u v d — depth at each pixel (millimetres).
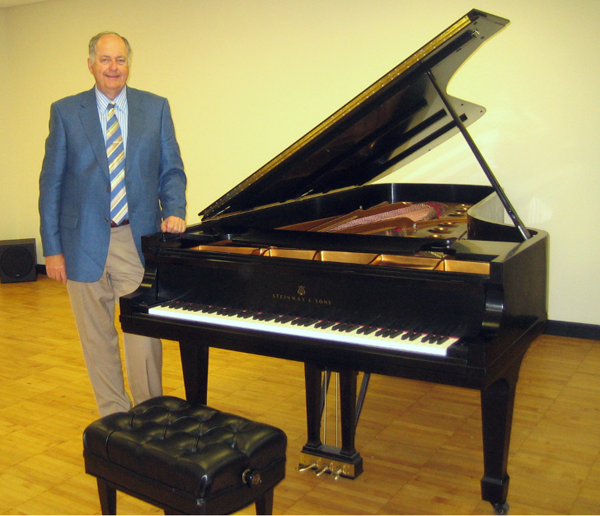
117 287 2814
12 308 5633
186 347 2664
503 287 1932
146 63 6207
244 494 1848
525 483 2529
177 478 1768
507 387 2121
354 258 2432
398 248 2322
